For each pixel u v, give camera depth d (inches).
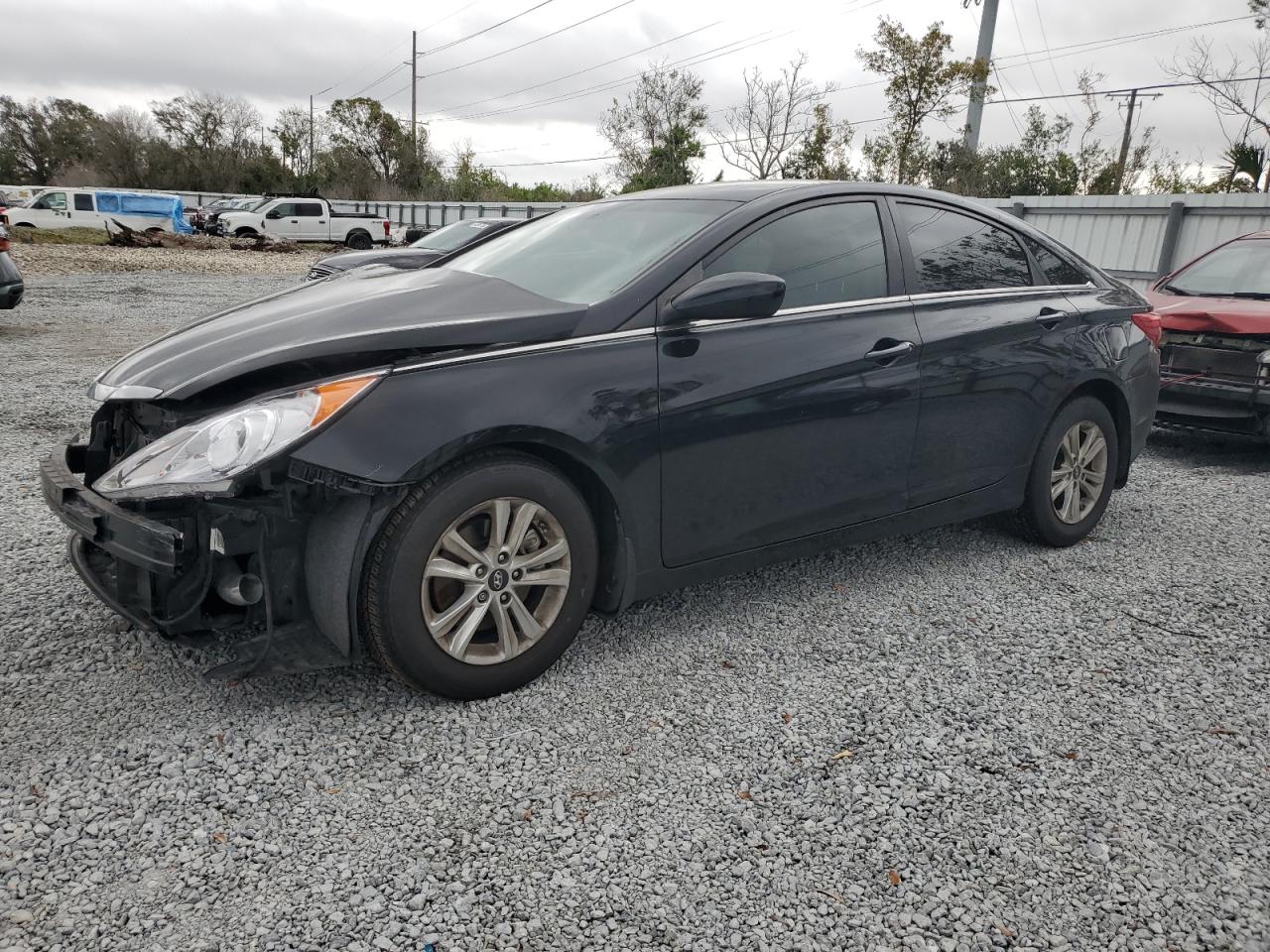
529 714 108.3
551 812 90.8
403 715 106.9
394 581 99.8
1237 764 102.1
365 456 95.0
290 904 77.6
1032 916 78.9
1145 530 182.2
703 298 112.3
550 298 118.7
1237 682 120.3
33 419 248.8
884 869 84.3
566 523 110.8
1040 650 128.4
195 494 92.6
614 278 120.5
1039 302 157.4
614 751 101.6
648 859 84.7
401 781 94.8
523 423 103.3
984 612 140.5
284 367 103.9
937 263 146.1
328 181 2260.1
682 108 1514.5
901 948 75.1
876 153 1274.6
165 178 2338.8
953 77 1219.2
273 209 1243.8
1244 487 217.5
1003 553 166.2
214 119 2373.3
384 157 2282.2
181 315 489.7
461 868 82.8
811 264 131.3
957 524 183.3
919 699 114.3
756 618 136.7
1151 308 179.8
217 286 674.2
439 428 98.5
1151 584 153.0
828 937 76.0
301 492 100.6
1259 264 269.0
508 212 1374.3
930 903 80.0
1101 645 130.3
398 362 102.0
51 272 733.9
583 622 123.1
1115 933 77.2
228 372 101.3
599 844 86.5
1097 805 94.0
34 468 202.8
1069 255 170.1
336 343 102.1
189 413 102.9
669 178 1499.8
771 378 122.6
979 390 146.7
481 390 102.3
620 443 111.3
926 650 127.6
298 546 102.4
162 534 92.0
